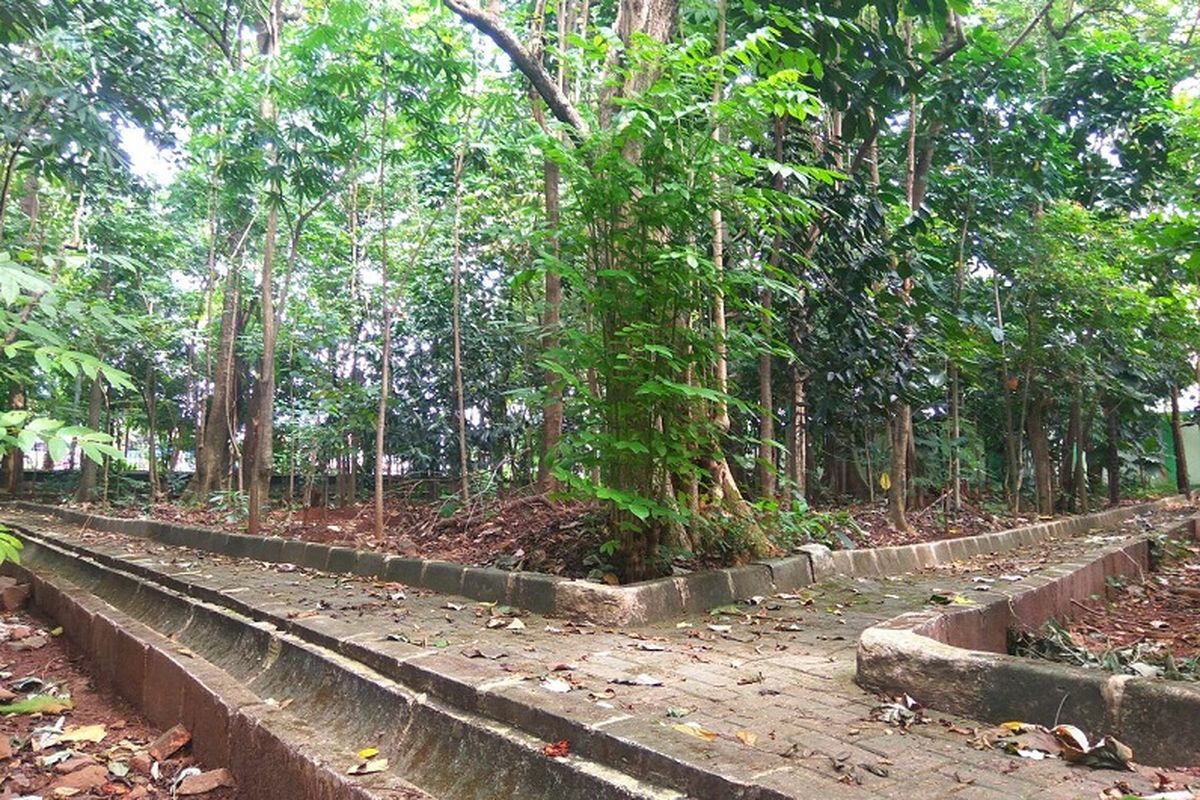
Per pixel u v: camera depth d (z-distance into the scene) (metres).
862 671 3.32
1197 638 5.57
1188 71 15.35
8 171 7.13
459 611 5.01
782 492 8.24
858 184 8.22
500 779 2.76
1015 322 12.13
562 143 5.55
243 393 18.14
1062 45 12.85
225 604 5.43
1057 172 11.52
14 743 4.31
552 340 8.55
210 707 3.96
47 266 8.70
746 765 2.37
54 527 11.75
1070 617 6.19
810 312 8.23
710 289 5.39
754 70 5.95
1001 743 2.60
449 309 13.34
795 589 6.00
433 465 14.14
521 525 7.16
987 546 9.00
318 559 7.20
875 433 13.19
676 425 5.27
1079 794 2.19
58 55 7.50
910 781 2.28
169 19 10.09
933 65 9.62
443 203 11.02
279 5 10.16
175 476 19.94
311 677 3.95
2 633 6.61
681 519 5.20
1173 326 12.67
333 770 2.96
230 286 14.38
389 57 8.39
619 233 5.16
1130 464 19.17
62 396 16.62
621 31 6.16
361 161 10.10
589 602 4.76
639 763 2.49
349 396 11.08
